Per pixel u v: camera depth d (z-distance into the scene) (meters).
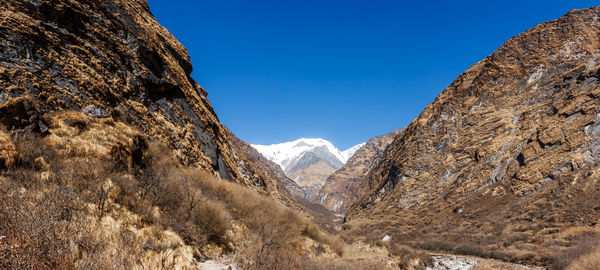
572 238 42.75
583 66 83.31
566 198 55.81
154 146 12.23
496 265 33.94
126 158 9.66
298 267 11.51
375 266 18.17
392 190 101.81
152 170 10.28
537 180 66.00
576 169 61.97
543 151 71.12
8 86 8.61
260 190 26.02
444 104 113.44
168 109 17.09
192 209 9.92
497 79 102.31
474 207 70.00
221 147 22.59
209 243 9.62
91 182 7.52
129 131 11.21
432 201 84.62
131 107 13.70
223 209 12.20
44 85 9.91
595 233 42.31
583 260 27.47
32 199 6.07
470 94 107.81
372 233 74.06
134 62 15.86
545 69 92.69
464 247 47.94
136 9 20.95
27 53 10.20
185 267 7.50
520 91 93.88
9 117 7.44
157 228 7.88
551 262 33.88
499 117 91.44
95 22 14.60
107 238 6.52
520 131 82.94
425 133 109.44
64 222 6.04
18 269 4.52
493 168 79.19
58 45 11.80
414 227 72.12
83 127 9.59
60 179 7.07
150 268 6.61
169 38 24.70
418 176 96.44
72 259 5.47
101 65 13.45
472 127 96.75
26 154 7.05
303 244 15.56
